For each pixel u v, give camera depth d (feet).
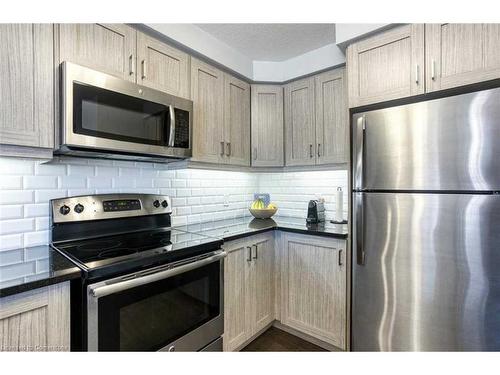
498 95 4.14
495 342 4.21
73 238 4.93
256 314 6.68
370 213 5.39
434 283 4.70
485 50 4.37
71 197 4.95
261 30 6.52
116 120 4.57
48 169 4.87
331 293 6.24
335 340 6.15
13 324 2.92
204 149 6.56
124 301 3.79
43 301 3.12
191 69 6.26
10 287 2.82
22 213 4.54
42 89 3.91
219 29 6.47
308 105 7.72
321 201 8.09
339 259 6.09
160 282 4.27
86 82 4.20
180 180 7.25
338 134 7.11
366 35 5.58
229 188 8.73
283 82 8.16
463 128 4.41
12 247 4.42
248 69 7.80
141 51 5.22
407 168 4.94
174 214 7.08
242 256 6.27
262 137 8.09
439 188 4.63
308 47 7.35
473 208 4.33
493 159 4.17
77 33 4.33
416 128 4.85
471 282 4.37
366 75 5.63
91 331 3.44
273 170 8.53
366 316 5.50
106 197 5.41
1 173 4.34
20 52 3.70
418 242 4.84
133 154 5.11
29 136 3.78
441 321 4.64
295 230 6.82
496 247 4.16
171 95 5.48
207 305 5.13
